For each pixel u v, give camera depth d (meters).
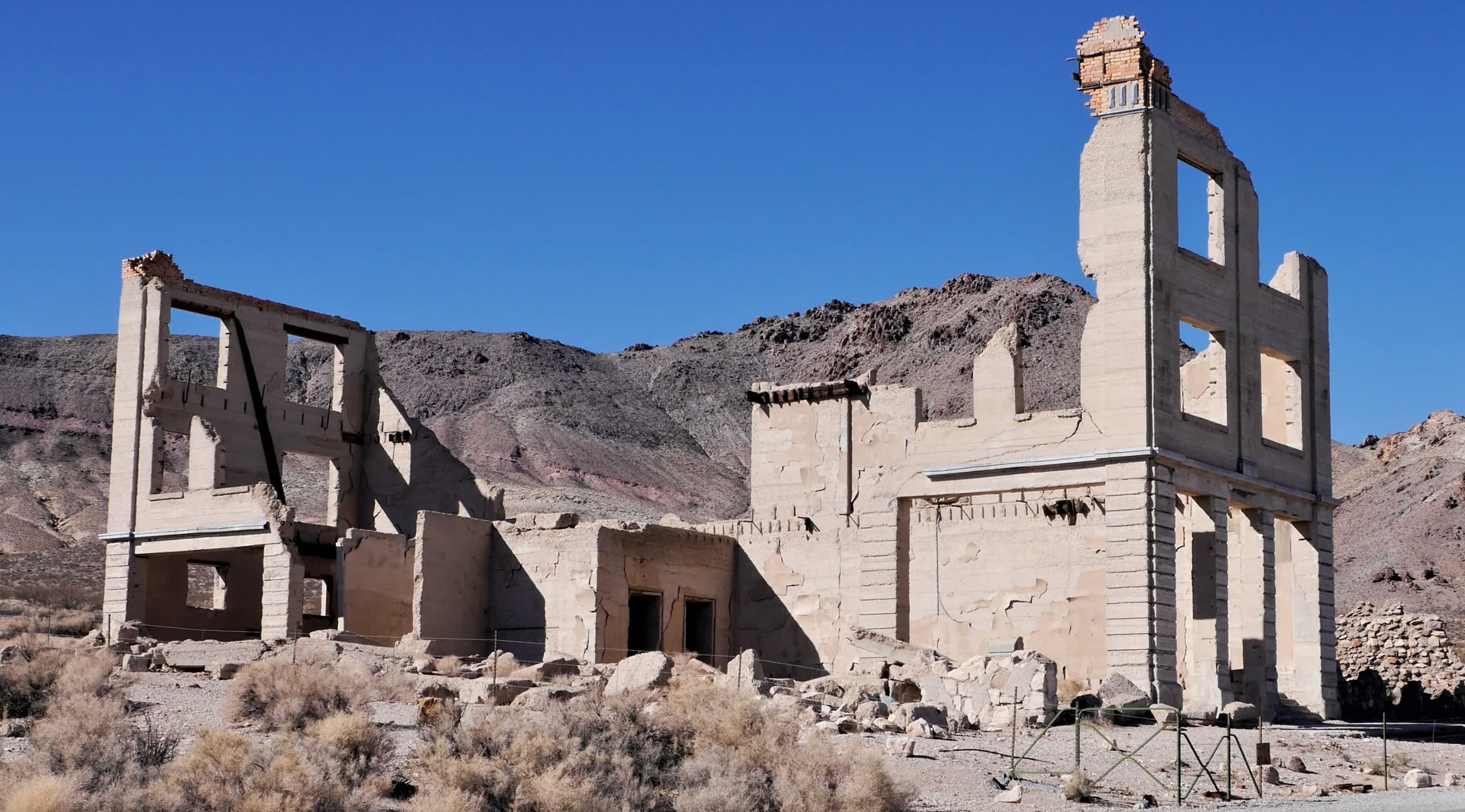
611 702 25.89
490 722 23.80
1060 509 45.88
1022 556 46.47
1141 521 42.19
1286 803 25.17
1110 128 44.09
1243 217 47.22
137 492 50.78
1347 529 102.56
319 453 54.38
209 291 52.44
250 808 19.30
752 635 51.56
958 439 47.00
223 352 53.06
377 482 55.28
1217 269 45.72
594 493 170.00
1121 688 38.50
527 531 48.78
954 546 47.69
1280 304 48.56
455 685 34.19
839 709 33.09
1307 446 49.16
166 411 51.38
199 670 40.38
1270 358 50.38
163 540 49.72
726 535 52.31
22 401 173.75
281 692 29.03
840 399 50.53
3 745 24.70
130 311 52.06
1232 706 41.00
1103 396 43.50
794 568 51.06
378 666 38.69
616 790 21.38
